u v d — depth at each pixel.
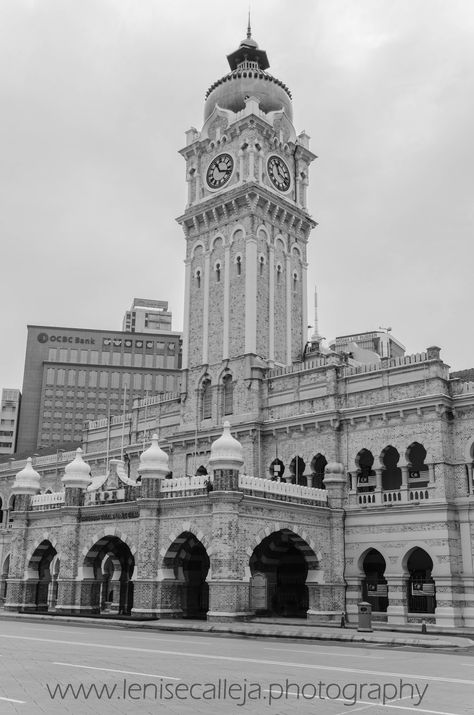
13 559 58.09
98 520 52.38
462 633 41.84
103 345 188.75
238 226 66.38
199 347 67.12
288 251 68.94
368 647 31.34
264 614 51.78
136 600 47.09
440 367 51.31
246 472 59.16
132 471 71.50
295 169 72.38
